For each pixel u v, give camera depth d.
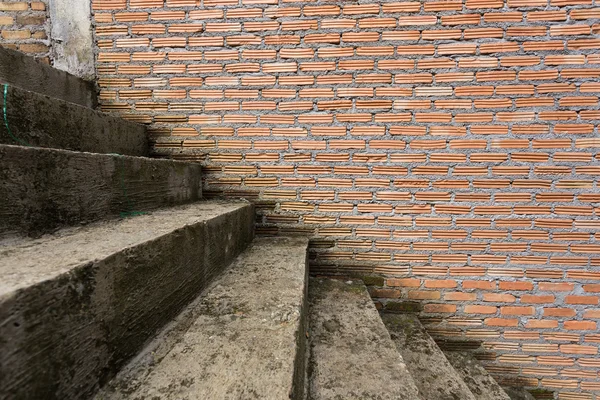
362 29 2.12
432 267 2.28
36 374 0.60
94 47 2.21
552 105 2.07
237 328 1.03
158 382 0.79
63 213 1.10
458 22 2.07
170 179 1.84
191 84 2.24
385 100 2.17
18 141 1.22
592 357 2.24
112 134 1.85
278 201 2.31
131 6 2.16
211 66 2.21
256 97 2.23
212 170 2.30
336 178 2.26
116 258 0.81
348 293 2.03
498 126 2.12
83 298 0.71
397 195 2.24
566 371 2.27
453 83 2.12
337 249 2.31
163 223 1.25
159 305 1.02
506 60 2.07
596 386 2.25
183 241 1.17
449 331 2.30
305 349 1.35
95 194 1.25
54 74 1.86
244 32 2.17
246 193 2.31
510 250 2.21
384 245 2.29
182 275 1.16
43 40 2.20
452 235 2.24
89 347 0.73
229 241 1.67
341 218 2.29
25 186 0.95
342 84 2.18
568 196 2.12
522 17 2.03
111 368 0.81
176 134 2.29
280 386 0.77
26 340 0.58
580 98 2.05
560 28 2.02
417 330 2.08
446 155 2.18
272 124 2.25
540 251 2.19
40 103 1.32
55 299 0.63
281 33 2.16
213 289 1.34
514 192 2.16
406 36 2.11
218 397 0.73
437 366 1.72
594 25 1.99
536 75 2.06
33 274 0.65
